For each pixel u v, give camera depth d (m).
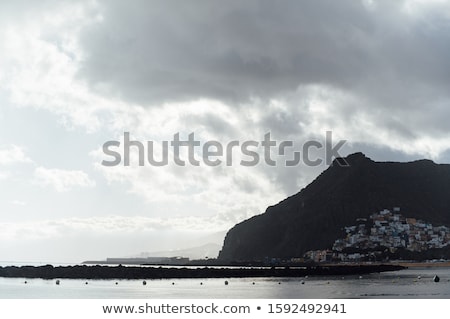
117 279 158.00
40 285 125.81
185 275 176.38
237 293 106.06
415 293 100.38
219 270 191.62
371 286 123.75
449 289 110.69
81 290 112.19
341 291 108.00
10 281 139.62
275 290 114.31
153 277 167.75
